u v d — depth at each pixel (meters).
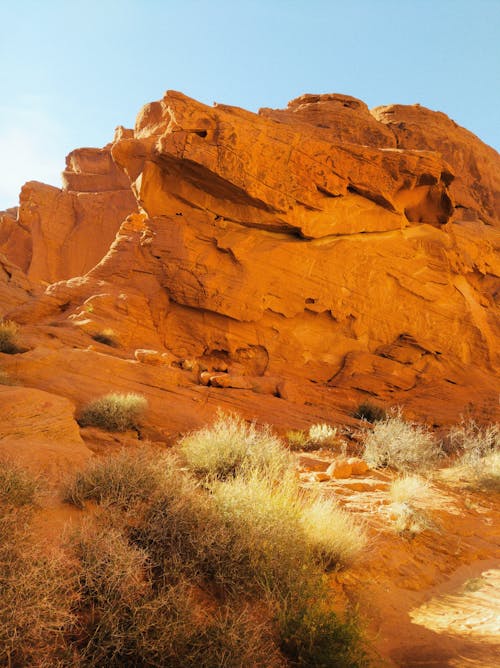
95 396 12.23
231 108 20.70
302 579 4.16
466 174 34.34
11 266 21.20
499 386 21.41
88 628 2.97
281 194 20.22
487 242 26.55
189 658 3.01
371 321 21.41
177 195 20.67
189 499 4.43
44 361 12.79
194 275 19.52
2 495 3.79
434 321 22.22
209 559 4.04
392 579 5.43
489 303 25.97
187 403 14.01
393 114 34.00
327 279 20.83
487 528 7.70
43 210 30.95
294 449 12.25
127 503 4.48
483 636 4.32
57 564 2.94
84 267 30.41
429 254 23.17
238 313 19.28
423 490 8.48
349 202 22.02
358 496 7.74
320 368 20.23
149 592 3.35
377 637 4.09
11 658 2.51
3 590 2.63
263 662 3.30
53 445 6.72
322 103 29.45
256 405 15.34
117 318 18.42
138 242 20.67
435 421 18.23
